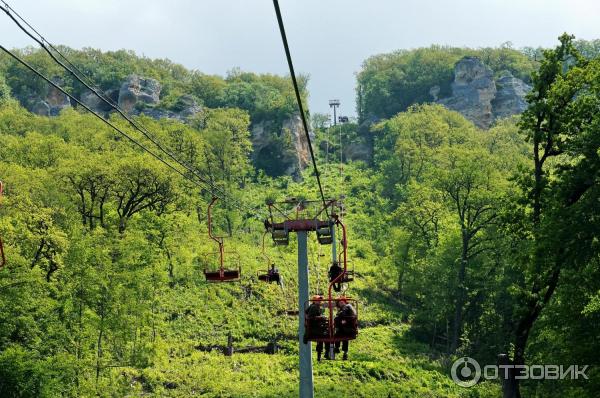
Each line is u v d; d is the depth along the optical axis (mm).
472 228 69375
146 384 51906
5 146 79625
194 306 70938
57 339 43594
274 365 59344
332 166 169375
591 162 29469
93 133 93250
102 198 70750
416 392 52500
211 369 56125
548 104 32562
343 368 56938
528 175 34000
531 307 32531
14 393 36938
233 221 99125
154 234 67562
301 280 28344
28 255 49219
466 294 68562
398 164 134875
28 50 184125
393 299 85875
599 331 30141
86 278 46688
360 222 114625
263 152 164125
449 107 198125
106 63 189125
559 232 27547
